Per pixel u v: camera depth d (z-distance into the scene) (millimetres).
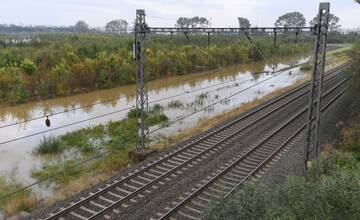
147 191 15953
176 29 18984
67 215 13773
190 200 15094
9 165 21078
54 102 39750
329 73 55781
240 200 8945
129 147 23078
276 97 39188
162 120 30781
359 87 28625
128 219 13664
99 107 37625
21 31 167500
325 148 21672
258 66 72375
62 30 180875
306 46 97312
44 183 18125
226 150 21469
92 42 65500
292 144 22719
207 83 53094
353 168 10320
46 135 27578
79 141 24922
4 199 16062
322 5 13945
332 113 30344
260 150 21562
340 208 7746
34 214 13992
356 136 22391
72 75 44719
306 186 8414
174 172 18078
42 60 48188
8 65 45688
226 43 76375
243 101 39688
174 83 52500
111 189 15938
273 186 16172
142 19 19266
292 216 7699
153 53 58906
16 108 36875
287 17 126312
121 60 51688
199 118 31469
